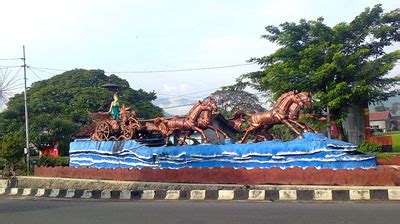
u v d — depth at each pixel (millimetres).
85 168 23109
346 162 16156
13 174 27688
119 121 24531
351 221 8875
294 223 8859
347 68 26297
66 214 11641
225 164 18875
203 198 14859
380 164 21391
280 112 18688
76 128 44906
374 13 27984
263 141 18812
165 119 22281
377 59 27438
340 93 26375
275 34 30844
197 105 21094
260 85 32125
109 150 23875
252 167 18125
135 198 16125
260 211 10773
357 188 13414
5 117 44375
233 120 21906
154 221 9820
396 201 12297
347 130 32188
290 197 13594
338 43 28266
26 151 33156
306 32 29109
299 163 17047
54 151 43719
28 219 10977
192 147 19984
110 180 20688
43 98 50438
